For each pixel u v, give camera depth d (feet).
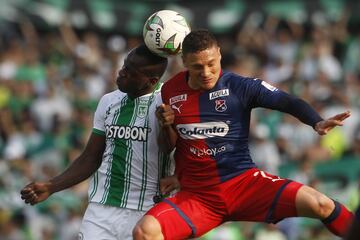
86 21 229.25
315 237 150.92
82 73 211.20
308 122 79.00
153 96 88.69
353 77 198.59
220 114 82.28
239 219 84.02
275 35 219.00
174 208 82.69
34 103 197.67
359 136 165.89
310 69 200.54
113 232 89.45
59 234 156.87
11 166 174.50
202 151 82.79
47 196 90.63
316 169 159.02
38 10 228.43
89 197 91.61
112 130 89.66
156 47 85.76
